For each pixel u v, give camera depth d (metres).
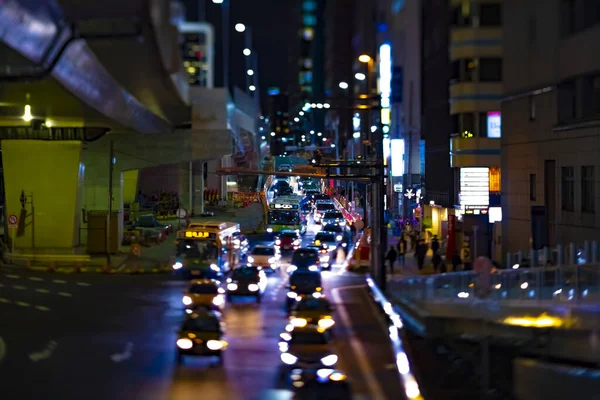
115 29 47.88
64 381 36.94
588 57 62.97
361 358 42.91
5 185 100.12
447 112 107.12
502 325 43.41
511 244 80.06
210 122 122.88
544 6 70.69
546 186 72.31
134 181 171.38
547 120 71.31
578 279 47.62
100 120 85.62
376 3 174.50
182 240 80.56
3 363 41.09
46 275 83.31
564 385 26.83
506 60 81.75
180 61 71.56
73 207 100.50
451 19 102.94
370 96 87.00
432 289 53.06
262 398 34.00
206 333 41.50
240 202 199.50
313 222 160.75
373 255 76.62
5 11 33.34
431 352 43.56
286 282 78.94
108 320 55.47
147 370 39.72
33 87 57.47
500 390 35.59
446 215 107.81
